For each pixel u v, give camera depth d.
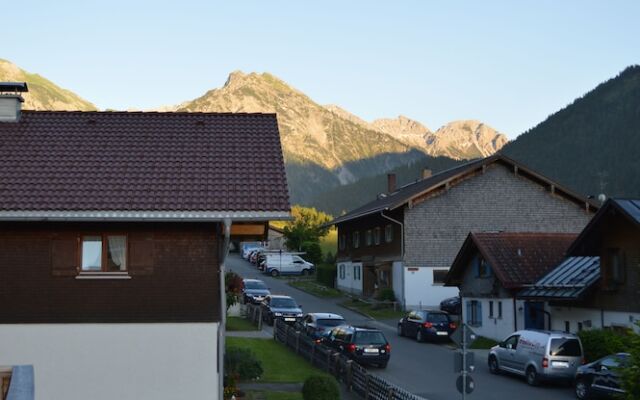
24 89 20.17
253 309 41.72
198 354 16.72
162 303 16.77
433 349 35.62
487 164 50.38
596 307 30.27
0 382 16.14
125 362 16.53
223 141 19.52
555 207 51.12
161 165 18.20
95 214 16.25
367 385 23.42
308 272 77.75
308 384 21.41
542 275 35.56
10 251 16.55
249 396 22.62
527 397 24.80
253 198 17.14
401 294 49.94
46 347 16.39
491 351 29.95
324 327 34.78
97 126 19.88
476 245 38.12
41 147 18.66
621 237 28.47
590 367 23.97
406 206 49.78
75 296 16.58
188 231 17.03
